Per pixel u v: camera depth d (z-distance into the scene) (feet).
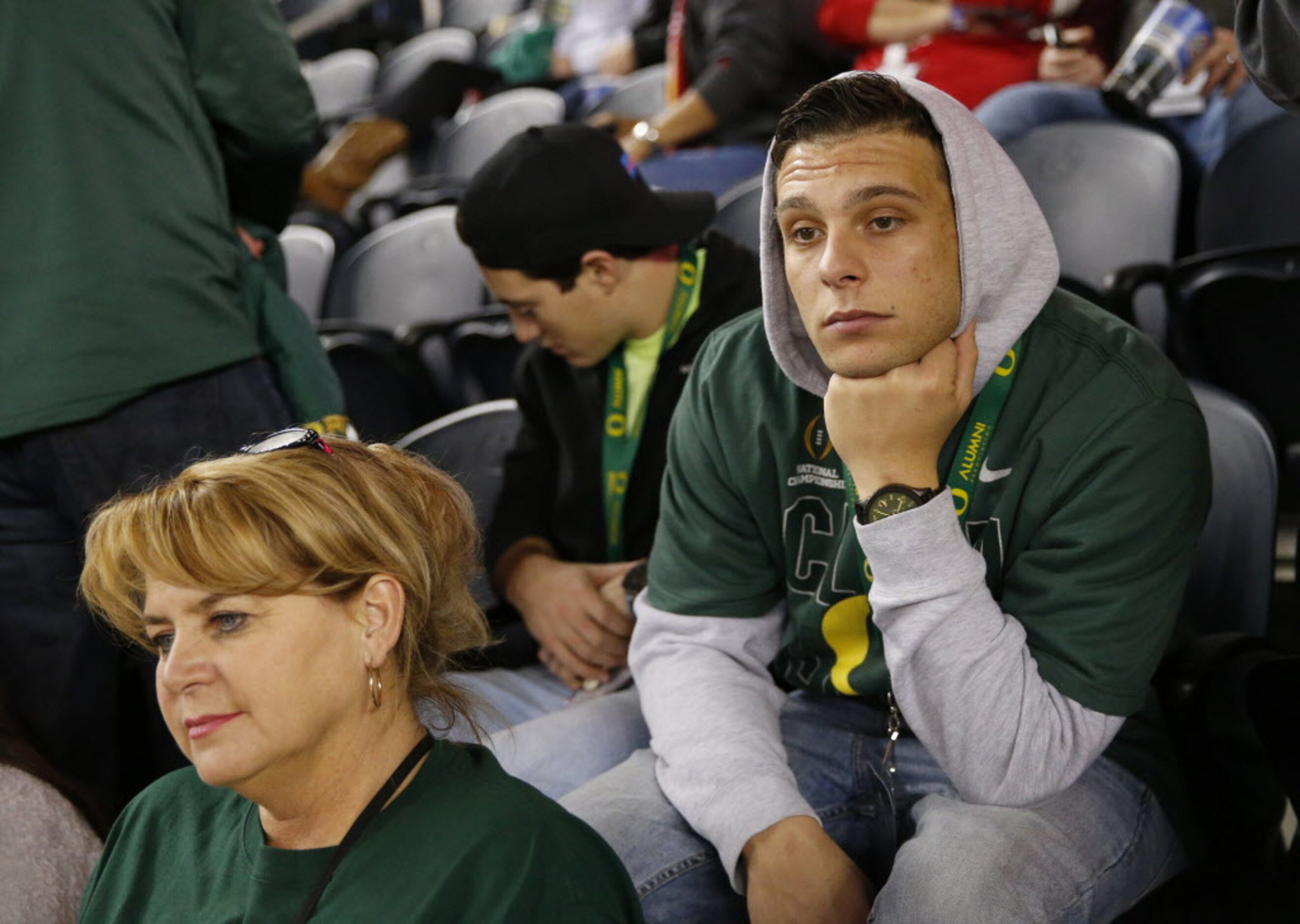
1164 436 4.57
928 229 4.33
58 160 5.88
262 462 3.69
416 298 12.87
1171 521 4.58
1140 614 4.57
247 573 3.53
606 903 3.69
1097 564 4.58
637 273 6.41
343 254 14.62
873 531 4.48
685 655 5.34
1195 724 4.98
